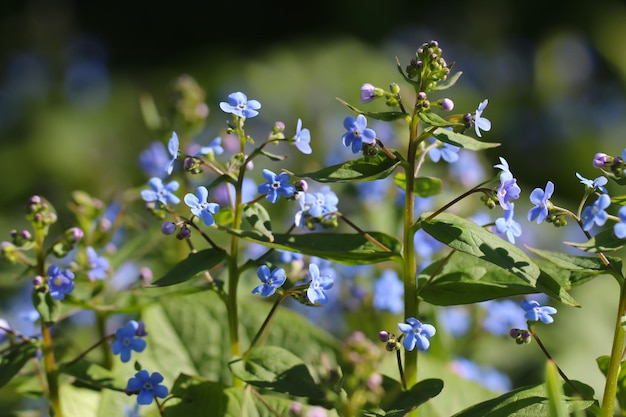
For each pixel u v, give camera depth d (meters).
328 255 3.87
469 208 6.39
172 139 3.72
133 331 3.78
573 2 18.62
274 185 3.65
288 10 22.53
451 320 5.60
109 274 4.80
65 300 4.45
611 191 10.36
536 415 3.56
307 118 11.55
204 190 3.62
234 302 4.05
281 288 4.00
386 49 19.22
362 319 5.76
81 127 15.16
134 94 16.70
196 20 22.64
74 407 4.49
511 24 19.33
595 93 16.25
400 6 20.44
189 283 4.43
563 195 13.45
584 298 8.02
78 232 4.06
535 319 3.60
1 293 6.45
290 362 3.85
